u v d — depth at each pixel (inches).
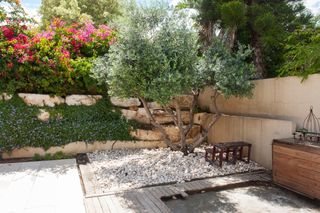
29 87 227.1
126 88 177.0
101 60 204.8
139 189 148.6
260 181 166.4
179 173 176.1
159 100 169.2
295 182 145.9
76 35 272.8
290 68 196.2
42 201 131.9
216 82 189.0
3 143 201.5
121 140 240.8
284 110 191.3
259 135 200.7
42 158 209.8
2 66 212.2
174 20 182.2
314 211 129.2
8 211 120.5
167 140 223.1
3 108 208.5
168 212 120.3
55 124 221.5
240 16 219.6
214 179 166.6
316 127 165.6
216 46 205.3
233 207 133.4
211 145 261.0
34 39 233.1
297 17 268.2
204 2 249.9
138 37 171.0
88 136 228.1
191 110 218.7
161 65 165.3
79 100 242.8
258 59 263.0
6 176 167.6
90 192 142.8
